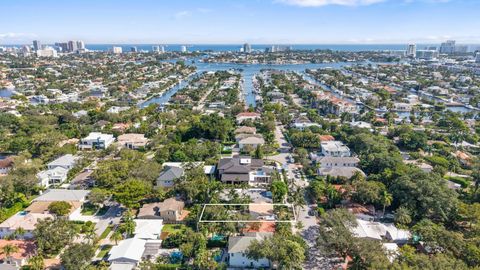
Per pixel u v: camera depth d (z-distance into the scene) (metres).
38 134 164.50
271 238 82.38
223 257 86.12
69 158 144.50
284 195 114.00
